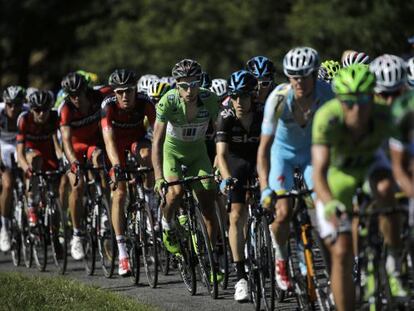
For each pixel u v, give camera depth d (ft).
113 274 59.62
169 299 49.39
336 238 33.53
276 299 47.32
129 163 57.16
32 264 66.59
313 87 39.50
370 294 34.76
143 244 53.78
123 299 47.06
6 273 57.21
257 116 48.44
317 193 33.83
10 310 44.70
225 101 53.11
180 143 51.60
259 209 43.88
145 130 59.06
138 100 56.65
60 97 78.02
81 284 51.90
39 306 45.47
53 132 64.69
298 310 40.19
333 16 148.46
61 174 61.41
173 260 53.31
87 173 59.82
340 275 33.71
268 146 39.47
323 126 33.81
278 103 39.22
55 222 61.87
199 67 48.60
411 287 36.37
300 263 39.17
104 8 190.49
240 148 49.06
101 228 57.88
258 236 44.16
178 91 49.96
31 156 62.34
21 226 65.10
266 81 51.62
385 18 148.25
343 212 33.42
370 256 34.68
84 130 60.44
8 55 205.05
